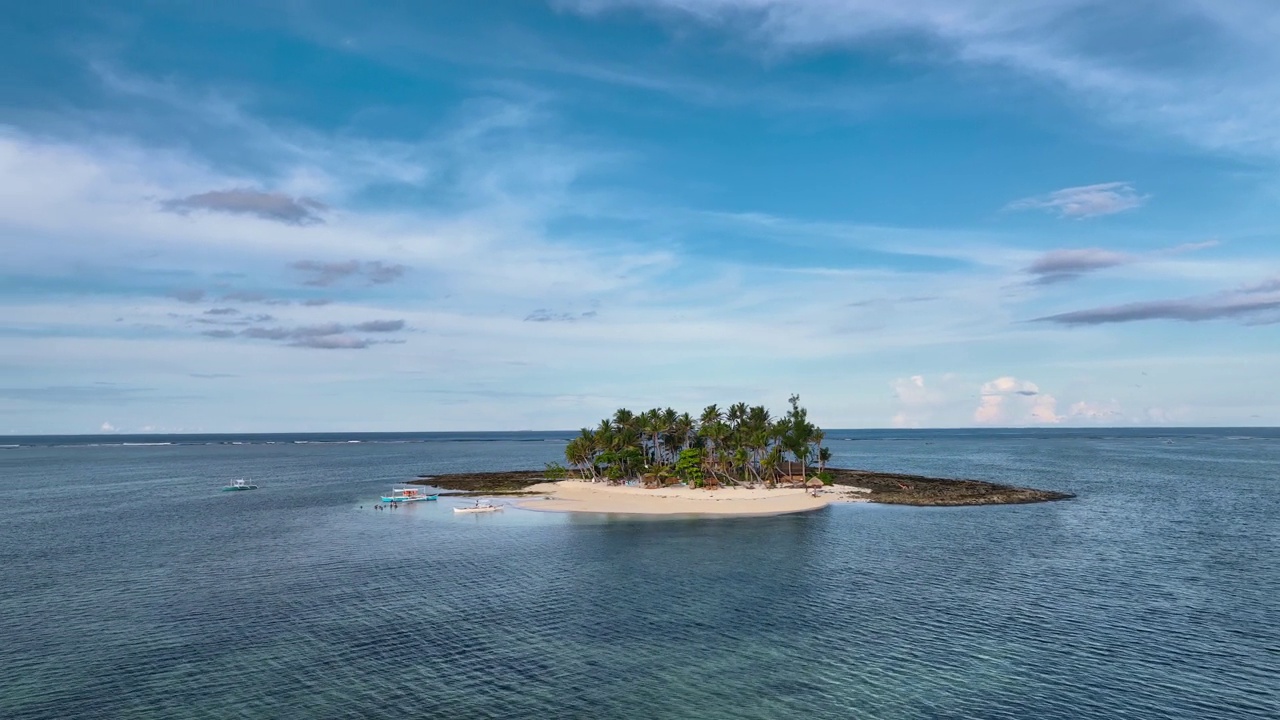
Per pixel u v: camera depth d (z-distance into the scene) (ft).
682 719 144.05
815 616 209.56
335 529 370.32
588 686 160.15
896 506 449.48
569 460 605.73
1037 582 248.52
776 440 554.46
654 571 267.18
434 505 465.88
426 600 227.81
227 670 169.37
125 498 526.57
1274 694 154.61
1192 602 222.89
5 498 531.50
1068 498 485.97
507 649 183.01
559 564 280.31
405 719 144.05
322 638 191.31
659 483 541.34
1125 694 155.12
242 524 390.83
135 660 175.83
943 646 184.34
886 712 146.92
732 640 189.37
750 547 314.14
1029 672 166.91
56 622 205.98
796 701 152.35
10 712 147.64
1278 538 333.83
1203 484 590.14
